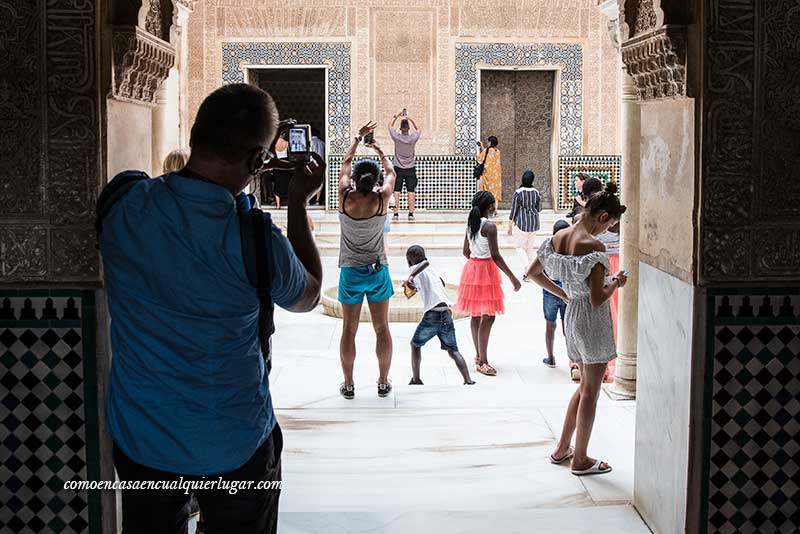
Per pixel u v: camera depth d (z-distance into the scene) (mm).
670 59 2859
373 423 4566
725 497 2949
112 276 2068
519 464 3984
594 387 3768
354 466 3959
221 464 2035
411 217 13562
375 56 14297
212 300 2010
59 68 2670
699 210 2838
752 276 2865
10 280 2730
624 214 5012
